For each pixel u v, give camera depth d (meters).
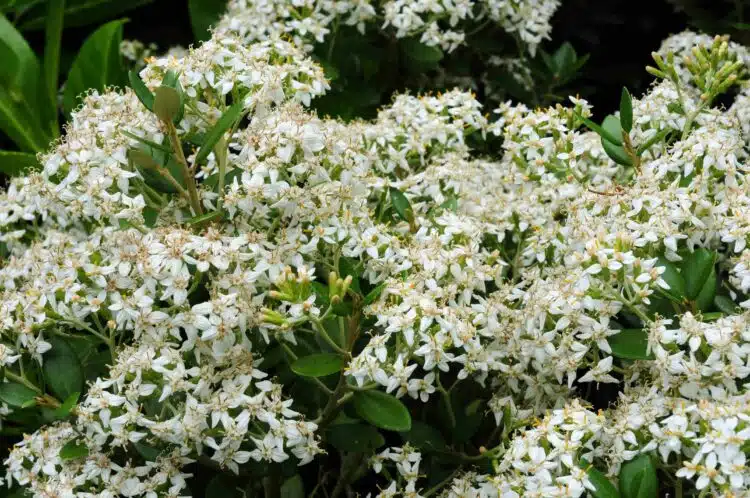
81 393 0.67
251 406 0.63
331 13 0.80
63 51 1.02
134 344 0.65
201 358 0.64
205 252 0.63
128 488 0.63
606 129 0.71
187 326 0.63
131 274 0.64
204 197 0.67
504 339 0.65
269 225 0.67
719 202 0.66
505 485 0.63
